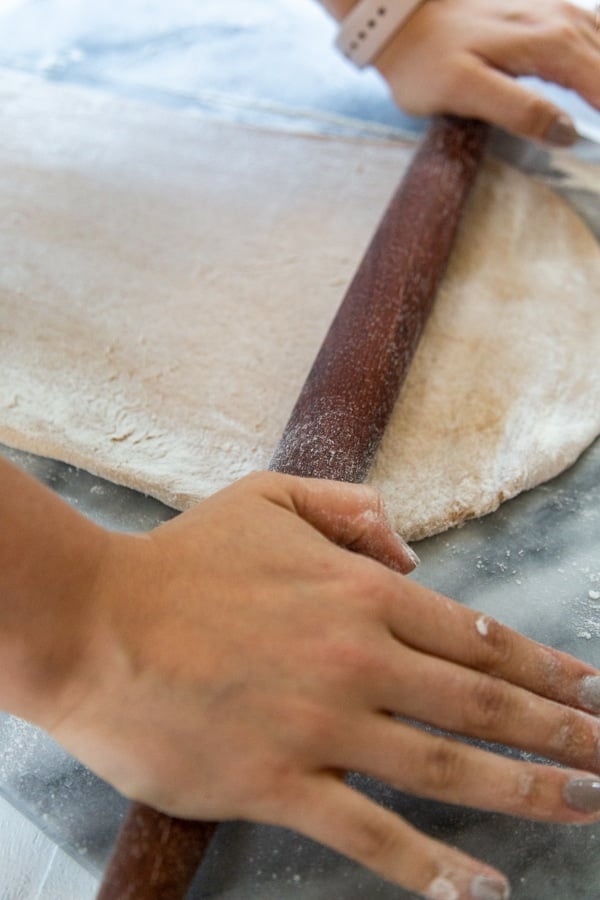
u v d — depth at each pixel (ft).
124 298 2.11
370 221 2.31
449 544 1.78
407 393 1.93
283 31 3.21
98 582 1.37
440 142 2.34
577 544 1.78
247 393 1.94
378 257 2.04
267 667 1.34
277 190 2.43
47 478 1.87
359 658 1.35
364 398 1.79
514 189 2.43
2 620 1.31
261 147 2.60
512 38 2.43
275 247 2.23
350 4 2.59
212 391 1.94
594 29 2.55
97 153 2.55
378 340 1.87
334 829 1.32
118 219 2.31
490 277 2.17
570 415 1.93
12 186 2.41
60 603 1.34
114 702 1.34
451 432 1.87
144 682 1.34
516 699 1.39
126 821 1.38
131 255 2.21
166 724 1.33
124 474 1.83
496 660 1.43
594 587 1.73
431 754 1.34
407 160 2.55
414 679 1.36
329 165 2.53
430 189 2.19
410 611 1.40
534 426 1.90
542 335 2.05
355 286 2.00
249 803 1.33
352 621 1.37
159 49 3.11
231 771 1.32
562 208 2.38
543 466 1.85
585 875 1.46
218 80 2.93
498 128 2.60
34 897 1.50
